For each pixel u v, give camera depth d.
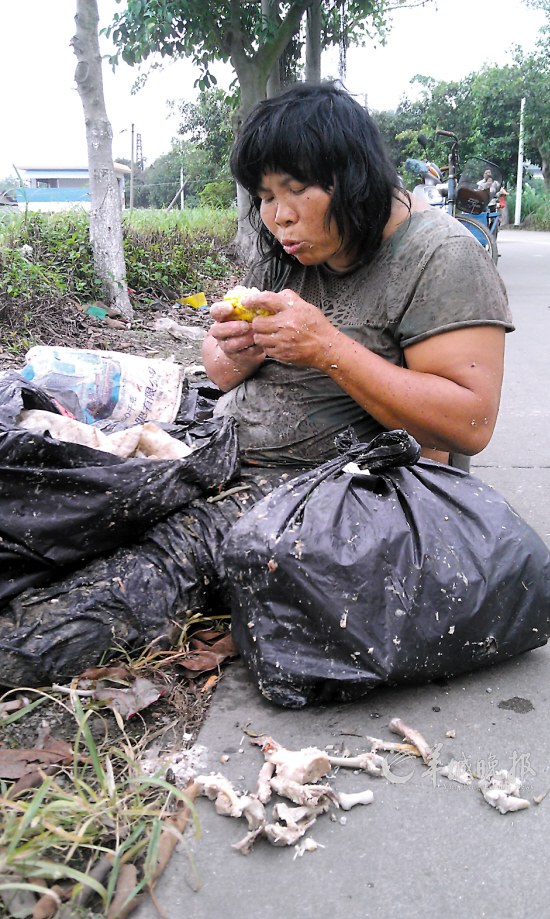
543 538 2.85
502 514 2.00
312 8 12.18
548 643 2.20
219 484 2.21
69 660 1.92
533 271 13.42
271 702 1.91
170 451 2.34
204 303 8.32
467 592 1.87
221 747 1.76
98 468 2.01
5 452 1.96
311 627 1.82
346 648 1.80
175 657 2.03
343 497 1.90
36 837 1.37
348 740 1.78
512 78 33.44
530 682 2.00
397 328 2.21
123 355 3.10
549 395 5.10
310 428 2.35
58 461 2.01
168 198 45.34
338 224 2.07
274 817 1.55
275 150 2.00
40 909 1.30
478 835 1.53
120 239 7.22
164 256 8.94
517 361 6.18
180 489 2.14
